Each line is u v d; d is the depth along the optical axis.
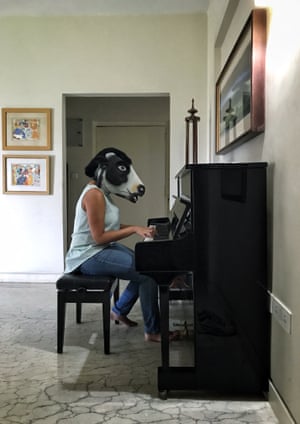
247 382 1.93
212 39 3.86
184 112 4.32
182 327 2.88
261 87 2.04
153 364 2.30
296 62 1.54
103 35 4.30
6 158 4.38
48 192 4.40
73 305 3.53
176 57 4.30
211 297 1.92
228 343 1.92
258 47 2.03
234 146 2.77
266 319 1.91
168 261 1.93
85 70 4.33
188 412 1.79
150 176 5.94
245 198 1.91
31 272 4.45
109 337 2.50
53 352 2.48
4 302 3.61
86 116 5.81
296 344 1.54
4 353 2.46
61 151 4.38
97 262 2.54
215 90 3.60
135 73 4.32
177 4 4.06
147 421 1.71
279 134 1.76
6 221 4.43
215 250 1.92
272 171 1.86
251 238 1.91
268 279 1.91
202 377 1.93
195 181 1.91
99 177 2.73
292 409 1.58
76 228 2.66
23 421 1.71
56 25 4.30
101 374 2.17
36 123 4.36
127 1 3.98
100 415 1.76
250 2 2.42
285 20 1.68
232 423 1.70
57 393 1.96
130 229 2.55
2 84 4.35
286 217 1.66
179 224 2.31
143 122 5.83
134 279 2.59
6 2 3.99
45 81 4.34
